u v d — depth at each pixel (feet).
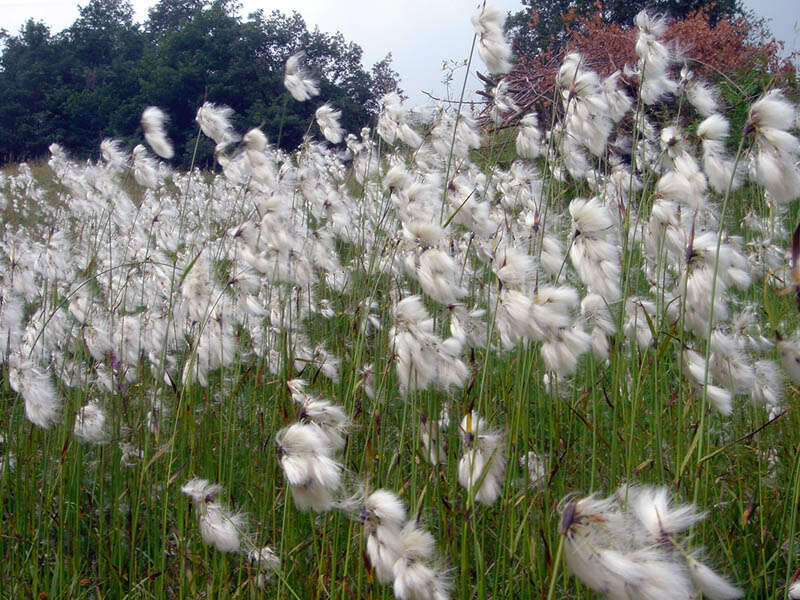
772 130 6.70
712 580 4.56
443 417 9.57
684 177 8.53
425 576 5.53
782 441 10.36
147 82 99.45
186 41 98.32
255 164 13.15
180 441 10.65
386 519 5.66
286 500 7.66
